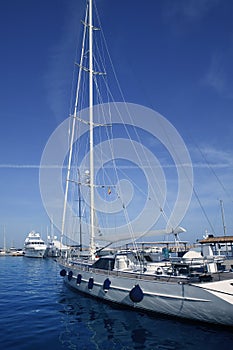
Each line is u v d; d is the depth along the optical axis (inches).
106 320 484.7
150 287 483.8
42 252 2787.9
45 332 434.6
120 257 606.9
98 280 593.6
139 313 514.3
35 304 622.2
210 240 739.4
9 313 547.5
